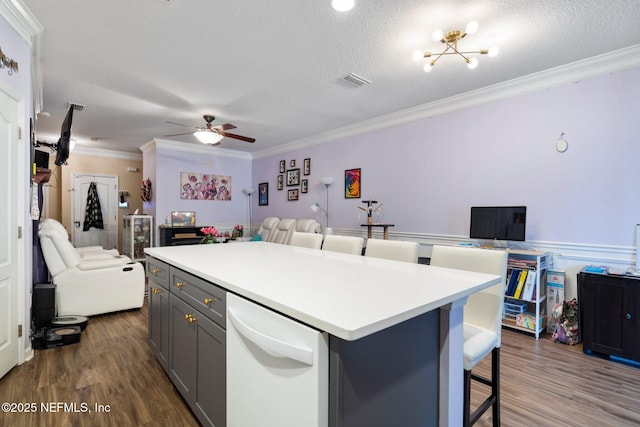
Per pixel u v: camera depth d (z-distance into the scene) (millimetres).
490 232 3344
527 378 2191
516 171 3316
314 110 4270
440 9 2115
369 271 1544
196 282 1591
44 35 2445
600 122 2805
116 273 3455
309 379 884
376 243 2264
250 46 2613
